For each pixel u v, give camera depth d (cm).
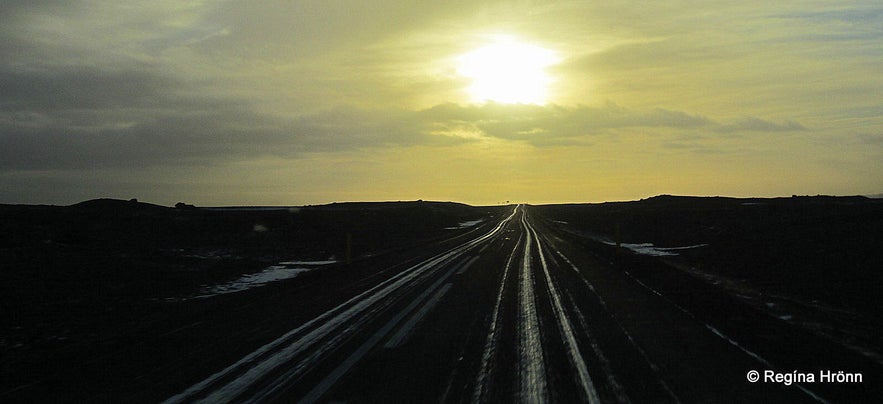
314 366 991
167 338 1259
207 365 1012
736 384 857
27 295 1834
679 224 5869
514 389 846
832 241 2722
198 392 853
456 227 7744
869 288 1750
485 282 2105
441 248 3966
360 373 940
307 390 853
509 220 9250
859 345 1143
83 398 840
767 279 2109
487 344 1137
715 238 3906
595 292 1816
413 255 3441
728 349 1071
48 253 2852
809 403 775
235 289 2214
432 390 847
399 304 1650
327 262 3269
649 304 1580
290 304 1709
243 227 5528
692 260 2956
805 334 1195
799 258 2438
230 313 1577
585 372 927
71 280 2152
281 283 2236
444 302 1669
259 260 3388
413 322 1375
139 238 4309
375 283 2161
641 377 895
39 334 1369
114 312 1661
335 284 2164
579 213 11044
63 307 1700
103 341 1250
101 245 3641
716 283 2105
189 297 1988
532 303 1619
